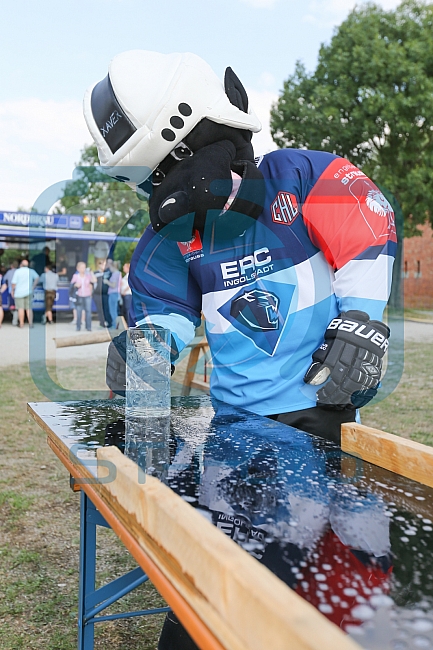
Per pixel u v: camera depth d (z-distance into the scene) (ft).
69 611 6.25
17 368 18.07
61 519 8.57
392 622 1.60
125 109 3.92
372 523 2.24
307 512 2.37
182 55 4.18
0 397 15.72
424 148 44.78
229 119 4.09
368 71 43.42
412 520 2.28
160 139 3.92
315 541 2.10
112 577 6.88
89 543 4.51
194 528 1.78
